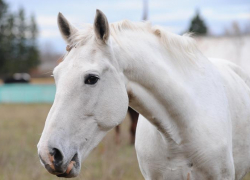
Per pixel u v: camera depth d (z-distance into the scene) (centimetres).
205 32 3931
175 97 313
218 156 319
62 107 270
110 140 841
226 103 342
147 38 320
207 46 2328
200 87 330
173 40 331
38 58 4794
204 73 339
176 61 327
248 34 2436
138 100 308
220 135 321
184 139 319
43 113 1594
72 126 271
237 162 363
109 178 552
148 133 338
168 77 313
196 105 322
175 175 329
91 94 277
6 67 4581
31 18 4738
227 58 2186
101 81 281
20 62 4662
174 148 322
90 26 297
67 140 269
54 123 267
